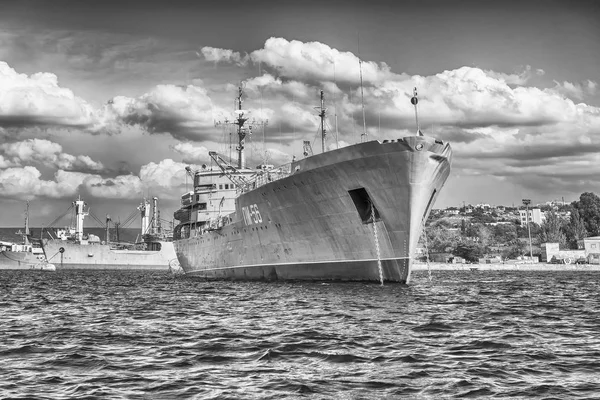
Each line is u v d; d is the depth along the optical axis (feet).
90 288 203.31
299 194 155.84
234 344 70.33
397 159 131.44
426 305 109.40
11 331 85.40
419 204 136.56
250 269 198.49
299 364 58.75
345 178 141.79
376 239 143.54
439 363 57.98
